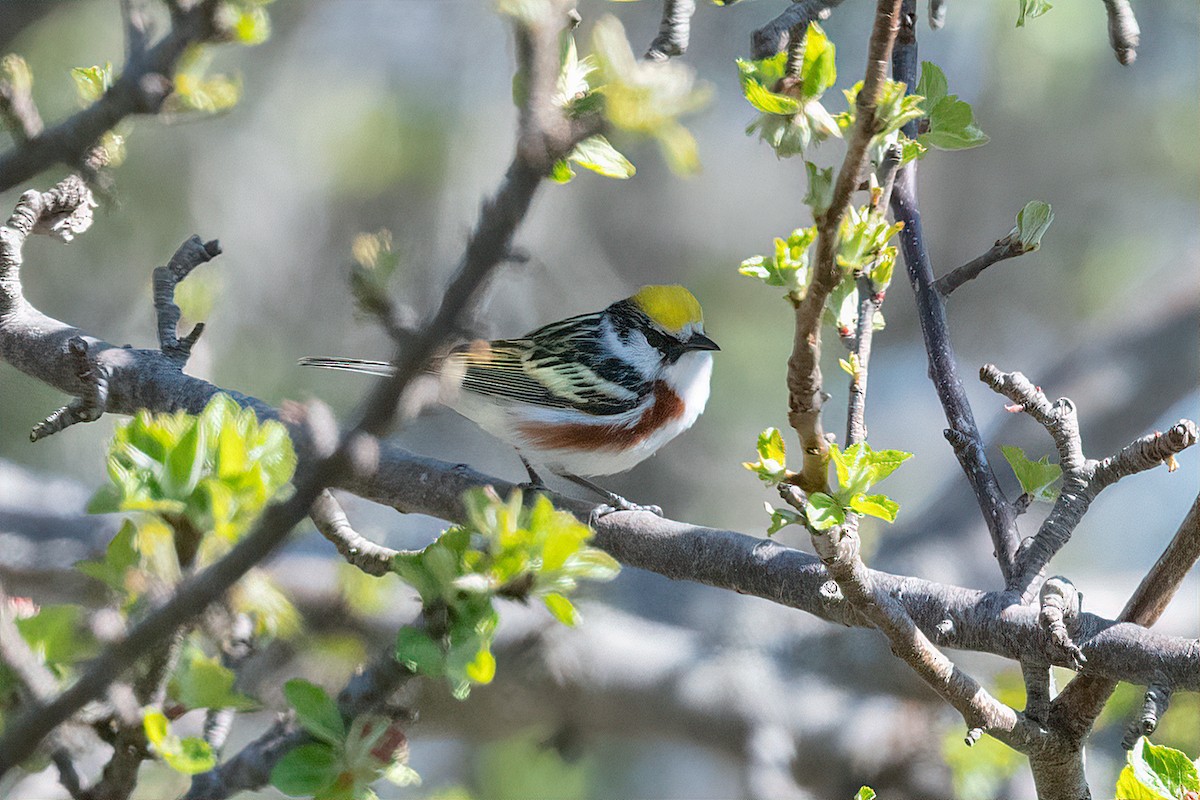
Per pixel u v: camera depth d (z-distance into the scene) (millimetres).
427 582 4984
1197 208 18984
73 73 6914
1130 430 16266
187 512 4891
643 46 18406
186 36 4852
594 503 8234
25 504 13250
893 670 14297
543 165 4051
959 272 7586
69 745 5074
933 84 6254
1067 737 6312
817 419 4922
